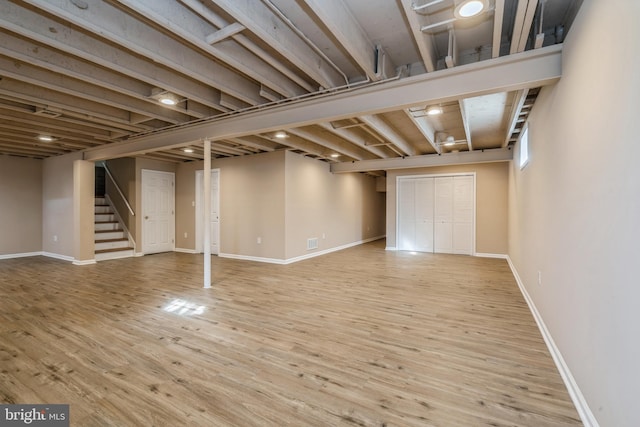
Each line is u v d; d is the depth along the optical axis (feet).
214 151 20.85
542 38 7.10
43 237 23.43
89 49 7.97
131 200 23.41
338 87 9.73
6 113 12.61
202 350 8.32
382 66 8.86
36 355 7.98
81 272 17.66
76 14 6.44
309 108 10.99
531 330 9.64
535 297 10.82
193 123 13.56
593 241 5.52
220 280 15.99
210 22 6.98
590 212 5.70
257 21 6.79
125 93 10.24
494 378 7.00
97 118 12.82
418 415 5.79
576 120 6.51
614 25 4.77
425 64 8.34
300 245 22.04
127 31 7.35
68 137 16.19
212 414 5.80
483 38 8.48
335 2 6.70
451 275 17.17
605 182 5.06
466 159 20.89
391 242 26.99
